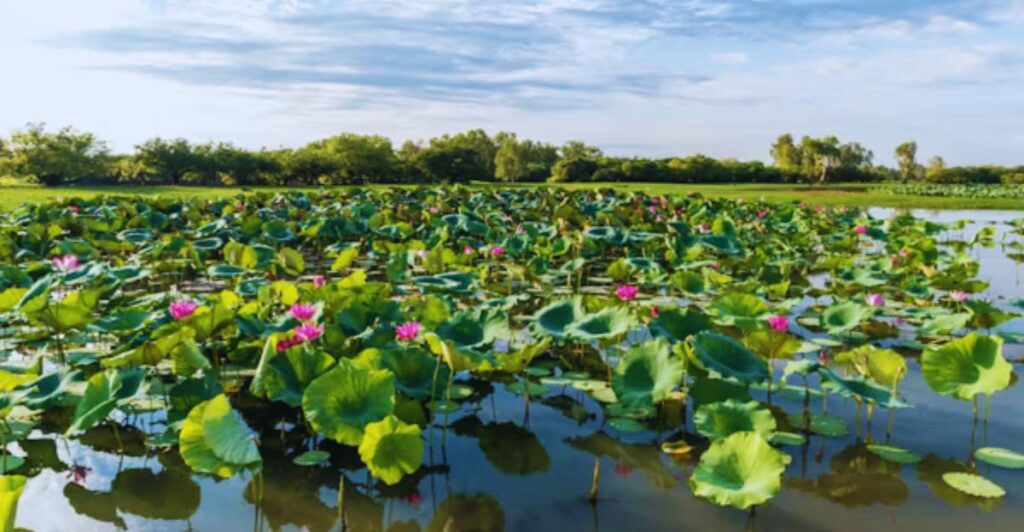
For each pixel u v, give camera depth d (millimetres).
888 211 32875
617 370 5438
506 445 5125
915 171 97438
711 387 5137
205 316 5832
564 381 6484
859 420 5602
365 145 66062
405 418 4895
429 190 27656
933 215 30578
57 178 53531
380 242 12727
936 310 8125
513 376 6734
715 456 4133
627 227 18188
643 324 7227
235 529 3939
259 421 5586
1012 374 6754
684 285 8930
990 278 12844
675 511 4152
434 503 4254
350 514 4109
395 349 5516
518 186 56406
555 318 6504
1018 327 8789
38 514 4098
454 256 10500
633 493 4383
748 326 6242
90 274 7852
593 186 58625
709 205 23578
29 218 16609
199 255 11078
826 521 4012
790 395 6117
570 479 4578
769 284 9922
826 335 8141
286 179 60500
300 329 5199
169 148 55594
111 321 6312
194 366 5383
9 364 6480
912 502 4238
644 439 5250
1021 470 4680
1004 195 46344
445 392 5691
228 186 55094
